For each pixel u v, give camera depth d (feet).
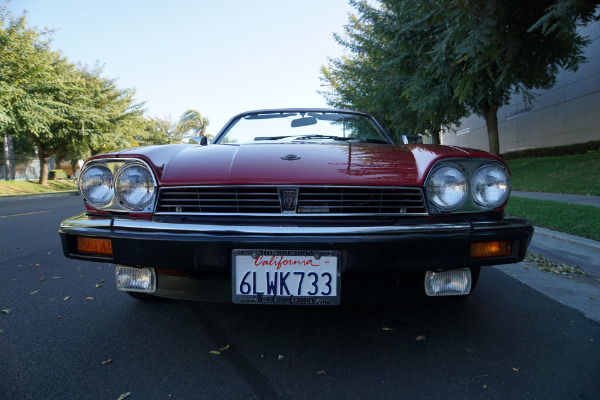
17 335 6.95
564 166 41.14
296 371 5.71
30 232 18.76
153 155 6.40
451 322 7.47
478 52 23.94
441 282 5.96
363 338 6.78
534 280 10.29
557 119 54.54
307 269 5.44
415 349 6.39
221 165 6.26
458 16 23.30
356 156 6.63
